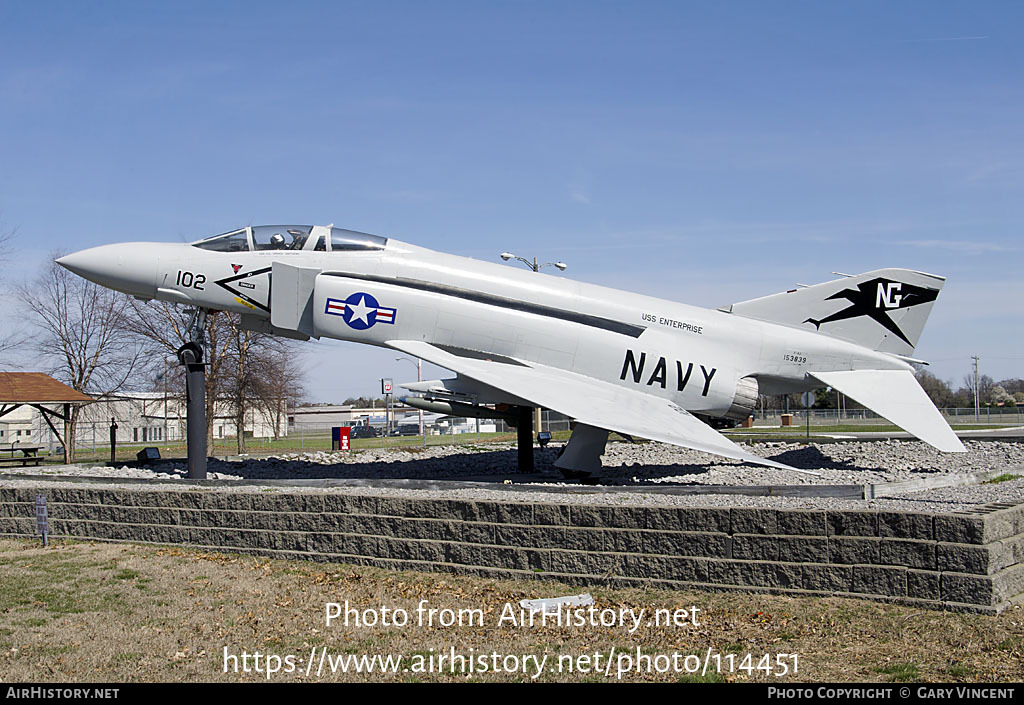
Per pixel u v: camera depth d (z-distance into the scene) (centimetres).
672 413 1479
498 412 1795
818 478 1532
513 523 923
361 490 1155
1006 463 1612
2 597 896
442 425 7188
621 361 1549
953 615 706
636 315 1595
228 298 1524
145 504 1195
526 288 1560
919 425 1490
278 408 4038
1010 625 677
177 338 3612
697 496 1027
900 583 742
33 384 2627
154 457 1928
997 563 717
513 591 862
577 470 1508
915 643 655
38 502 1204
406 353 1453
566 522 895
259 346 3691
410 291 1491
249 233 1544
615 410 1409
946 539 727
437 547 964
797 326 1719
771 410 7431
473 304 1505
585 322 1552
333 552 1034
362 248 1534
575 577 884
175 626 772
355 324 1472
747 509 812
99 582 960
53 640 727
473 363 1468
